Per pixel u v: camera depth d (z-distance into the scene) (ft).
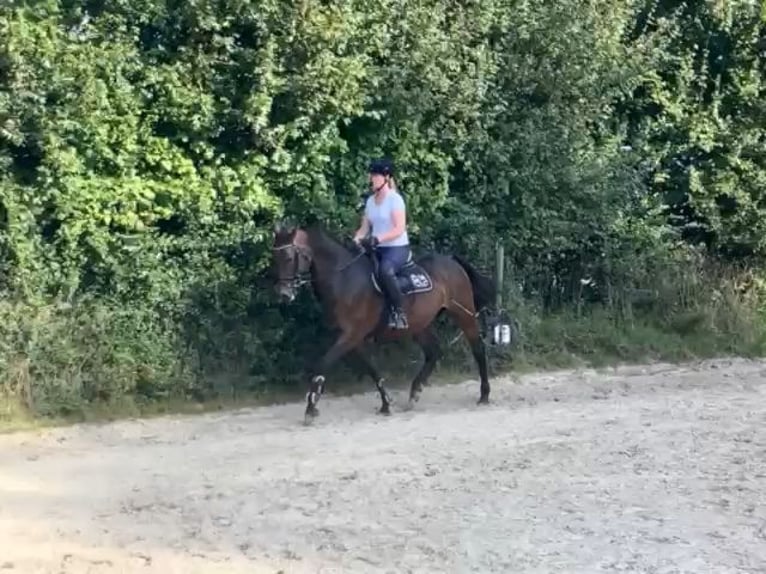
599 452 34.50
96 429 40.01
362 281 41.52
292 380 46.52
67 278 42.57
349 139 48.62
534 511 28.07
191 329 44.57
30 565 24.03
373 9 46.60
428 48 47.62
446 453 34.73
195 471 33.01
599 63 53.01
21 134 40.88
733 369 52.26
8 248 41.57
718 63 60.13
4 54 40.04
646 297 57.41
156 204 44.09
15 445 37.27
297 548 25.22
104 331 42.52
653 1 58.18
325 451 35.47
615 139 55.77
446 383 49.03
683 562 24.20
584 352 53.93
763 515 27.63
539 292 55.67
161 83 43.70
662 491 29.84
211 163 45.42
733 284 58.95
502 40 51.72
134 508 28.81
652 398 44.73
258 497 29.68
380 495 29.71
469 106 49.34
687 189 59.00
